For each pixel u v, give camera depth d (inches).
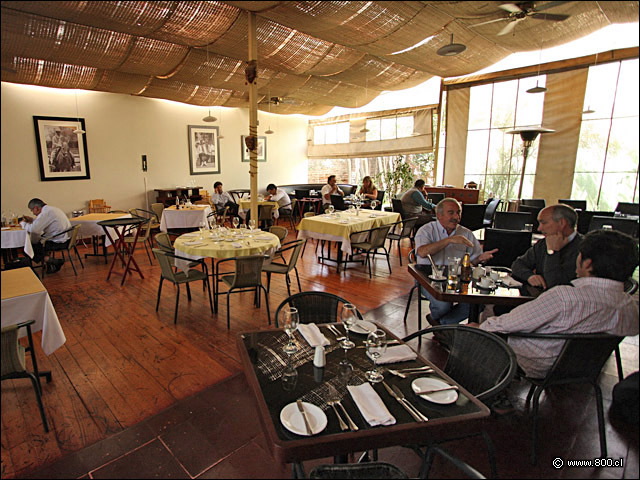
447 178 331.9
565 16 85.5
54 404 94.3
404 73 285.1
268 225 315.9
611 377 103.1
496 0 85.1
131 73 254.8
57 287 183.8
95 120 288.8
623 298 70.3
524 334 74.5
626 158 79.4
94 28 179.9
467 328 75.9
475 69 260.1
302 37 207.0
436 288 100.2
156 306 156.8
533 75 255.3
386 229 202.8
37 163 263.1
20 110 252.1
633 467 72.6
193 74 247.9
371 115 391.9
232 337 130.9
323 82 298.5
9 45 70.0
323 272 211.8
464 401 56.3
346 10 150.9
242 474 72.7
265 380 61.2
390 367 65.6
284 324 69.6
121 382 103.9
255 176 202.1
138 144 314.8
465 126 313.6
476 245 125.0
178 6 156.1
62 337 100.0
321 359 64.6
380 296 172.6
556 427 84.4
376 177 412.8
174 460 76.2
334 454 48.2
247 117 389.1
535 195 232.2
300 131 450.6
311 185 441.7
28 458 76.7
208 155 362.6
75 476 72.2
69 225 213.8
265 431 50.0
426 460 56.0
